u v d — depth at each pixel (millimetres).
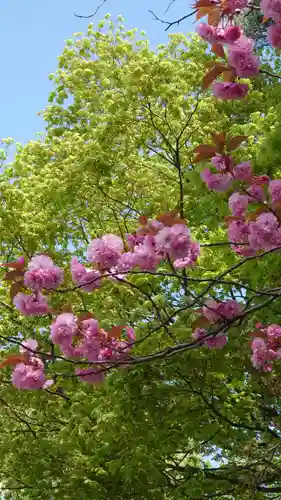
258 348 5699
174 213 4535
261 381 7156
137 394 6848
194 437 7051
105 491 7332
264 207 4551
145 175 8031
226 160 4527
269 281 6688
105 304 7309
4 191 8031
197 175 6562
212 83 4336
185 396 7160
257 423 7574
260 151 6969
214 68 4277
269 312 6570
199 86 8227
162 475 7125
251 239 4496
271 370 6445
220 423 7242
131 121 7820
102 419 6992
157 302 6602
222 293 7371
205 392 7168
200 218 7586
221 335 5305
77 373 5156
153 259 4594
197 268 7273
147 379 6836
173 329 6387
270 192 4523
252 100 8492
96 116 8695
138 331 6609
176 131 8117
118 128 7883
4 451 7750
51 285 4562
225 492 7531
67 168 7922
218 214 7602
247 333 6645
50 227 8211
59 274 4578
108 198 8219
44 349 7781
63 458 7688
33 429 8227
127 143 7980
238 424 7324
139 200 7859
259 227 4469
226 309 4867
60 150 8508
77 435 7402
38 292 4637
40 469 7617
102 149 7973
